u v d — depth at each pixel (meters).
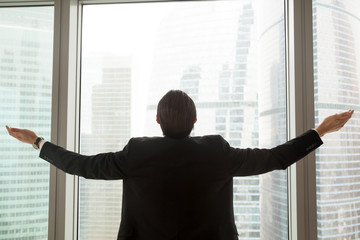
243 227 1.61
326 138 1.53
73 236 1.63
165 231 0.92
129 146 0.99
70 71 1.60
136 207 0.96
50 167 1.55
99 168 0.98
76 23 1.67
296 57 1.47
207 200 0.94
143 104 1.69
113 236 1.68
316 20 1.54
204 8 1.67
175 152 0.95
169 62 1.69
